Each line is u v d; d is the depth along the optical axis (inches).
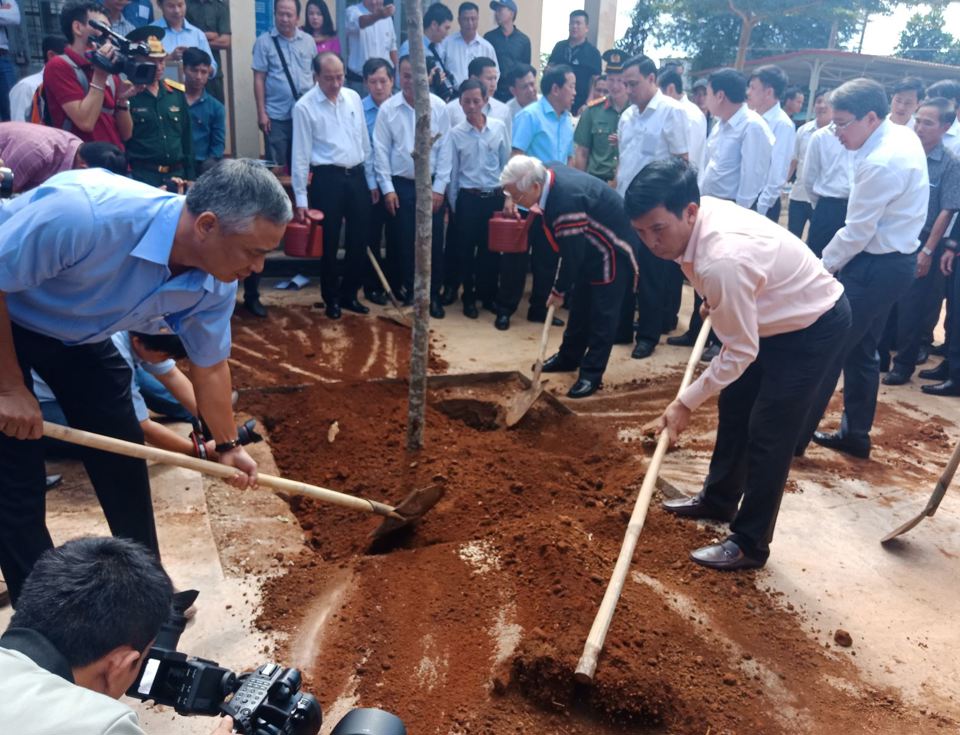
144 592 62.6
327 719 106.6
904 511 172.4
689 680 116.8
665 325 295.6
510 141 307.7
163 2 293.9
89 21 201.5
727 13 920.3
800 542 157.9
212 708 71.5
